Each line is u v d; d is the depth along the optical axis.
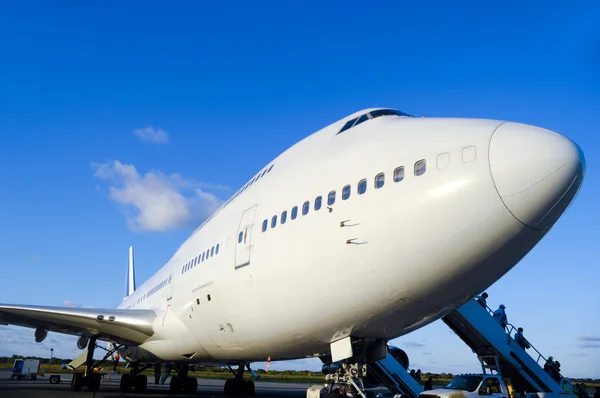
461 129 9.09
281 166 13.19
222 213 15.78
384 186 9.28
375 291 9.33
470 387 13.87
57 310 18.02
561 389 17.34
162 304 18.62
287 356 13.88
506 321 17.50
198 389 28.94
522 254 8.77
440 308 9.85
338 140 11.57
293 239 10.78
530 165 7.92
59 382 32.25
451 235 8.41
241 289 12.43
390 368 17.61
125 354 22.91
